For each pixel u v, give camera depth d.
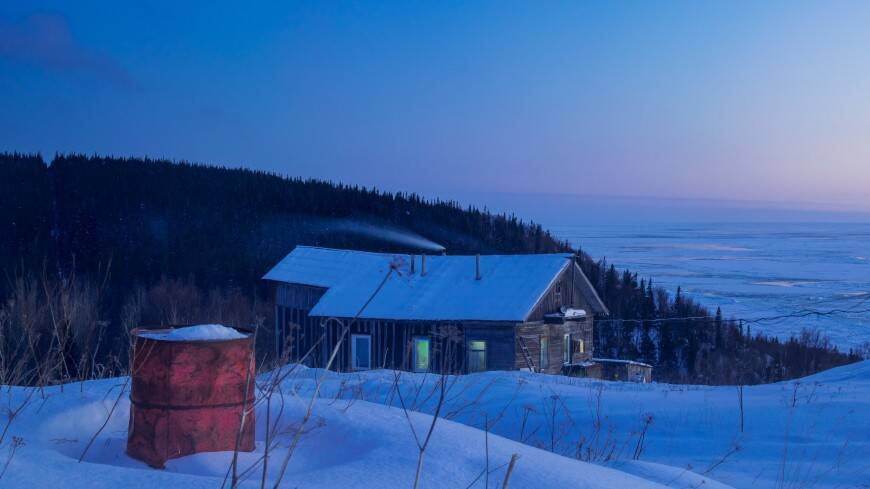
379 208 82.62
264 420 3.63
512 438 7.16
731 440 7.51
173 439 3.12
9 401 3.64
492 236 83.69
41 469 2.49
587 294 29.31
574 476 2.90
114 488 2.35
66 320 5.32
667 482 4.16
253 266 58.78
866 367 17.03
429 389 9.45
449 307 25.55
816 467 6.36
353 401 3.94
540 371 26.27
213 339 3.22
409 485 2.59
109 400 3.81
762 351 45.69
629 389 12.41
